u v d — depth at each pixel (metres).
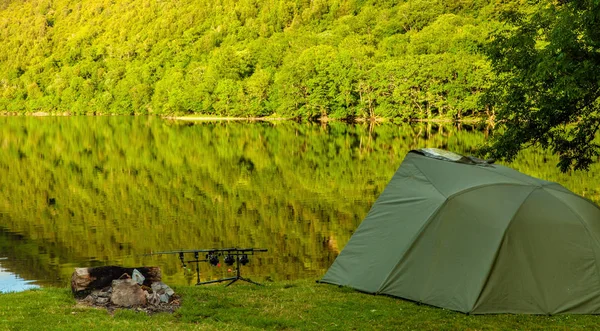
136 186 35.53
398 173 10.42
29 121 116.69
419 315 8.48
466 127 68.06
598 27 12.70
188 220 24.62
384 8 147.62
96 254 19.64
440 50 90.31
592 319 8.32
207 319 8.27
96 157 53.59
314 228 22.17
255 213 25.50
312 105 90.69
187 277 16.22
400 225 9.78
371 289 9.69
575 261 8.78
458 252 9.01
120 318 8.05
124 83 135.38
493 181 9.57
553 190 9.50
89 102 139.62
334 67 88.75
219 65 116.31
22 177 41.34
